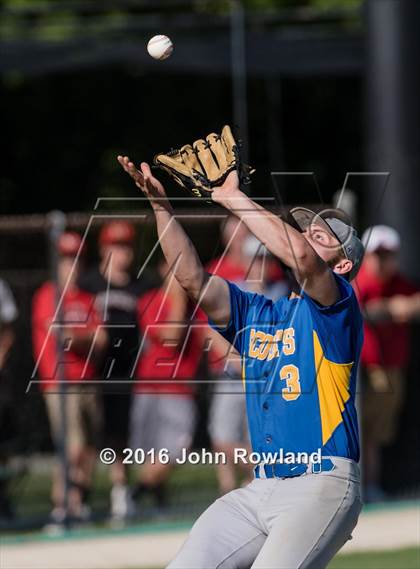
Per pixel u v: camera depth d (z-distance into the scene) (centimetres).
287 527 1253
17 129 5028
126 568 2278
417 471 2942
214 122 4891
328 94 4866
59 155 5031
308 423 1284
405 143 3098
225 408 2573
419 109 3111
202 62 3456
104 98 4959
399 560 2320
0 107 4975
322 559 1253
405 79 3111
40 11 3431
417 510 2816
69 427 2616
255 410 1327
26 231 2670
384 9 3133
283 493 1283
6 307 2689
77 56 3438
